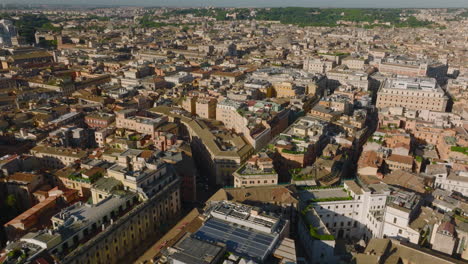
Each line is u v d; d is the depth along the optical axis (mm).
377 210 186250
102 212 159500
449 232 162375
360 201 186875
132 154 199250
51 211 181625
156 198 181000
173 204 198000
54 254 138125
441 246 164750
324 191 196375
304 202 185500
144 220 175375
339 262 161250
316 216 176750
